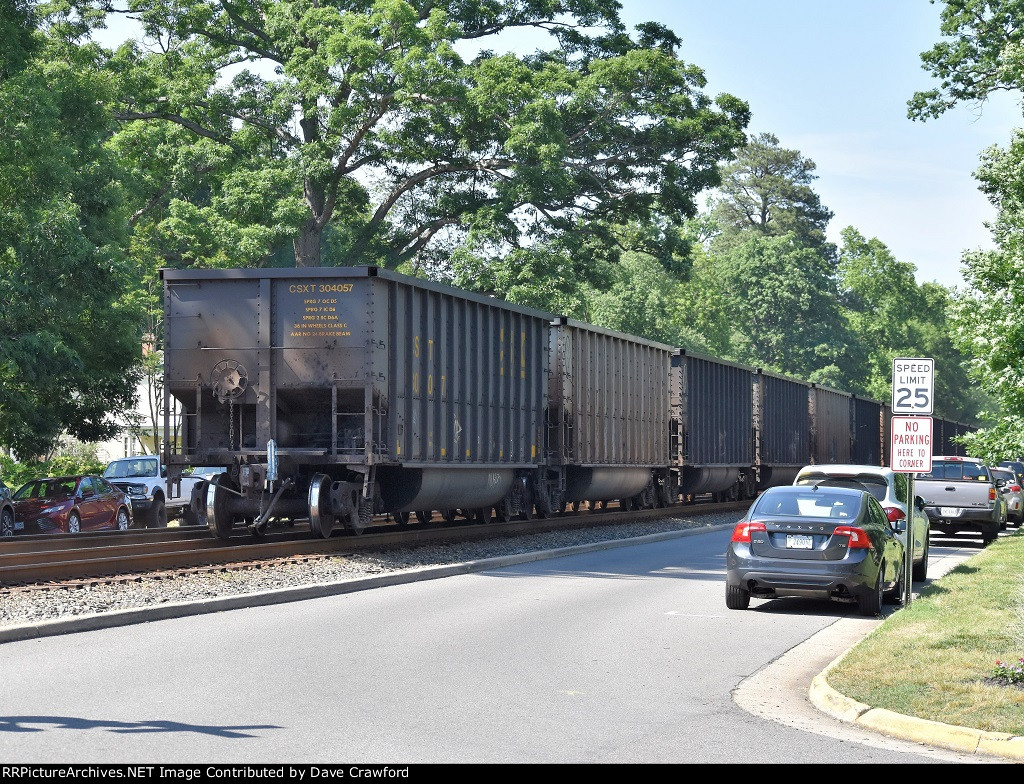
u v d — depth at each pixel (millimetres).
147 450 65688
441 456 23578
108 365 36469
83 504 30859
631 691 10289
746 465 43562
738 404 42750
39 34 38594
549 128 50656
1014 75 30688
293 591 16547
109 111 39281
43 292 31734
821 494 16125
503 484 27172
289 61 52000
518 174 50125
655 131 54938
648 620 14836
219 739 8062
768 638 13609
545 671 11086
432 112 51281
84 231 35562
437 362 23531
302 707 9172
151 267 58000
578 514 33406
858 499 16078
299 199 52531
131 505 35375
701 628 14281
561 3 57844
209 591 16156
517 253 50719
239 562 19859
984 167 27578
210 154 53031
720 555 24516
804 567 15414
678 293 104188
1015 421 13797
